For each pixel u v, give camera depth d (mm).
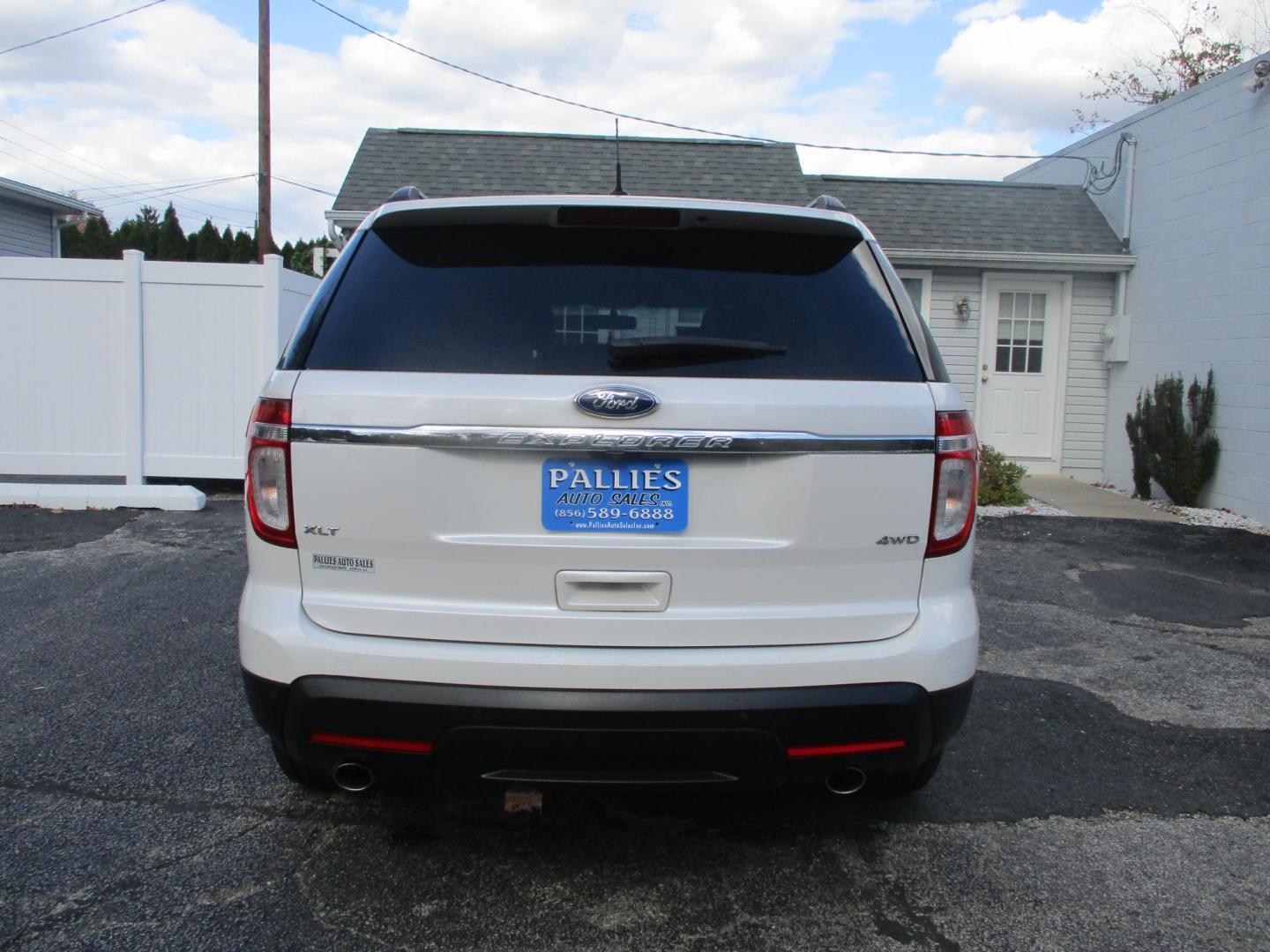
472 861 2713
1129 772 3438
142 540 6582
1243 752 3631
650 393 2193
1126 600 5781
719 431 2205
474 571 2248
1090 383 10812
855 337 2387
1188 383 9328
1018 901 2598
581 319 2354
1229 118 8766
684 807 3078
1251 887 2691
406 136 12008
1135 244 10352
